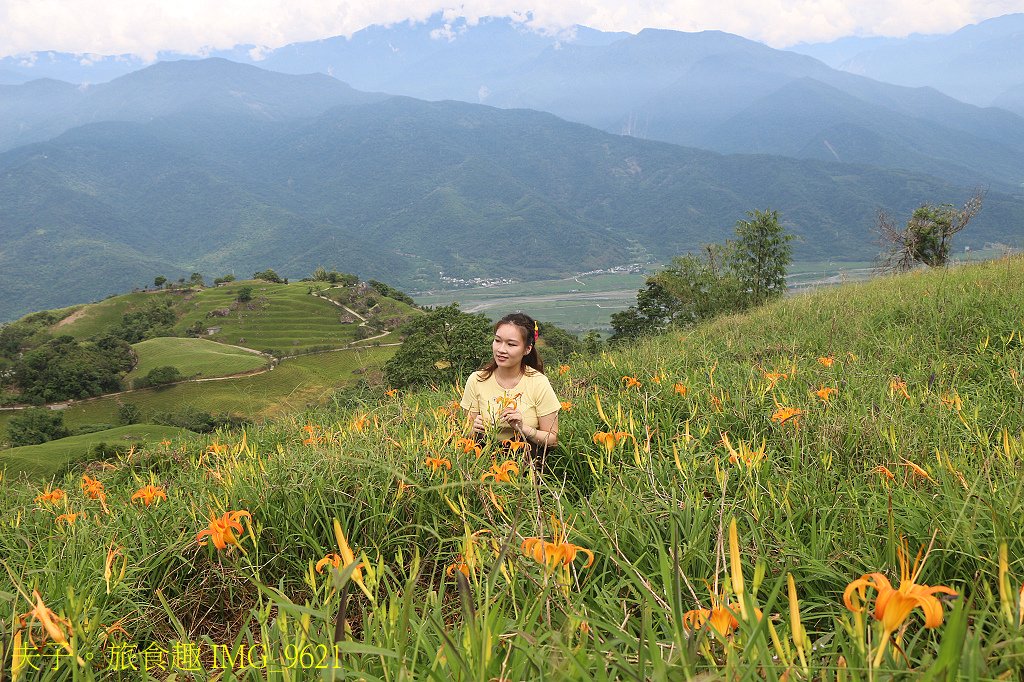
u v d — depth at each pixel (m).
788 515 2.33
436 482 2.82
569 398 5.14
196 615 2.56
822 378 4.86
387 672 1.32
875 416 3.37
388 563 2.68
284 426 5.71
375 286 136.62
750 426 3.67
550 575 1.55
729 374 5.50
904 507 2.24
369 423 4.34
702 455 3.06
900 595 1.02
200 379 75.62
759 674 1.24
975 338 6.07
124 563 2.32
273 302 125.38
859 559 2.00
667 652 1.48
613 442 3.09
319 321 117.12
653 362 6.53
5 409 73.12
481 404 4.16
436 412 4.68
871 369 5.14
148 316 125.81
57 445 14.95
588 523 2.34
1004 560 1.18
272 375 73.88
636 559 2.16
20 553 2.93
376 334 104.50
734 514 2.38
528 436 3.73
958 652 0.93
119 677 1.92
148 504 3.16
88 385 75.44
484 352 22.78
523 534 2.17
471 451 3.28
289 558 2.72
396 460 3.13
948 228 23.94
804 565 2.03
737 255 28.70
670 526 2.27
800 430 3.38
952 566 1.93
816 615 1.82
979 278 10.23
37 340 122.75
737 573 1.19
